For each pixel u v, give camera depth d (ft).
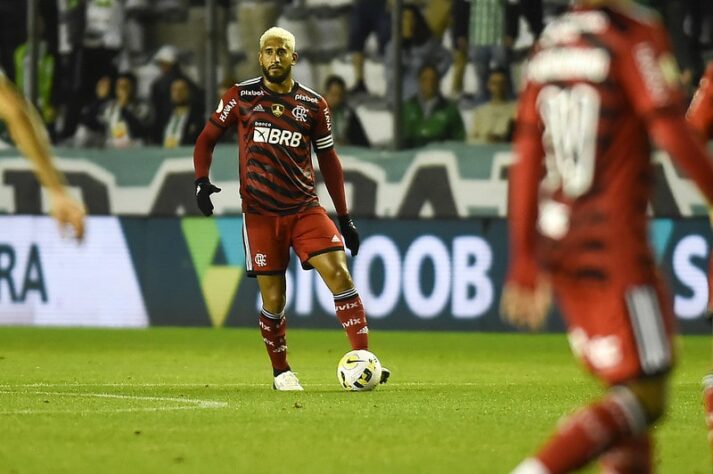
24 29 215.51
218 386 104.78
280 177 100.17
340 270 100.48
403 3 192.03
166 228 187.73
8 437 67.87
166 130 209.15
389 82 205.57
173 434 69.41
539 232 45.39
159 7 214.48
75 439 67.15
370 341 171.12
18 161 190.39
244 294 185.68
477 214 178.19
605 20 44.78
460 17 203.31
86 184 190.39
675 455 62.95
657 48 43.78
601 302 43.91
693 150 42.39
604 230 43.91
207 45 184.96
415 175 179.63
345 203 105.50
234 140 202.28
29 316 190.90
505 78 201.46
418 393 97.40
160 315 188.14
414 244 180.34
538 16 202.80
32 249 190.80
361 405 86.38
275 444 65.46
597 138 44.21
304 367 130.31
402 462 59.52
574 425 42.88
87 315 189.57
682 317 173.78
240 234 184.85
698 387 104.99
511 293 45.21
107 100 212.43
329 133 102.58
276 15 212.64
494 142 199.31
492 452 62.95
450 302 179.32
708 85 63.46
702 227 172.76
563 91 44.78
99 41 215.31
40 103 208.64
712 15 196.85
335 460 60.03
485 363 138.41
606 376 43.93
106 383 107.86
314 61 211.20
